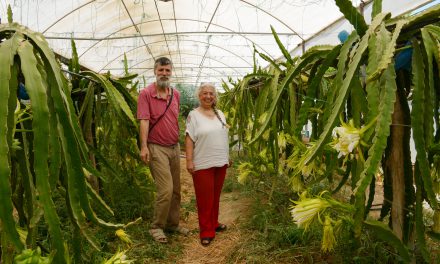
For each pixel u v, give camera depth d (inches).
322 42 181.9
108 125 84.4
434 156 36.8
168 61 73.6
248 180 108.2
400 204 37.3
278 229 62.4
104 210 35.9
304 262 55.4
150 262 63.4
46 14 161.6
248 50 270.1
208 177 72.6
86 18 182.2
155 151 72.9
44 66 30.0
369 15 120.8
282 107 74.4
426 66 32.6
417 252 42.0
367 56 34.7
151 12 194.7
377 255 44.6
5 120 25.2
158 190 72.6
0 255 29.5
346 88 31.1
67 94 32.0
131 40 241.3
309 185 41.3
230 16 199.0
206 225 72.3
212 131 72.4
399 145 37.0
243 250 62.9
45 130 26.5
